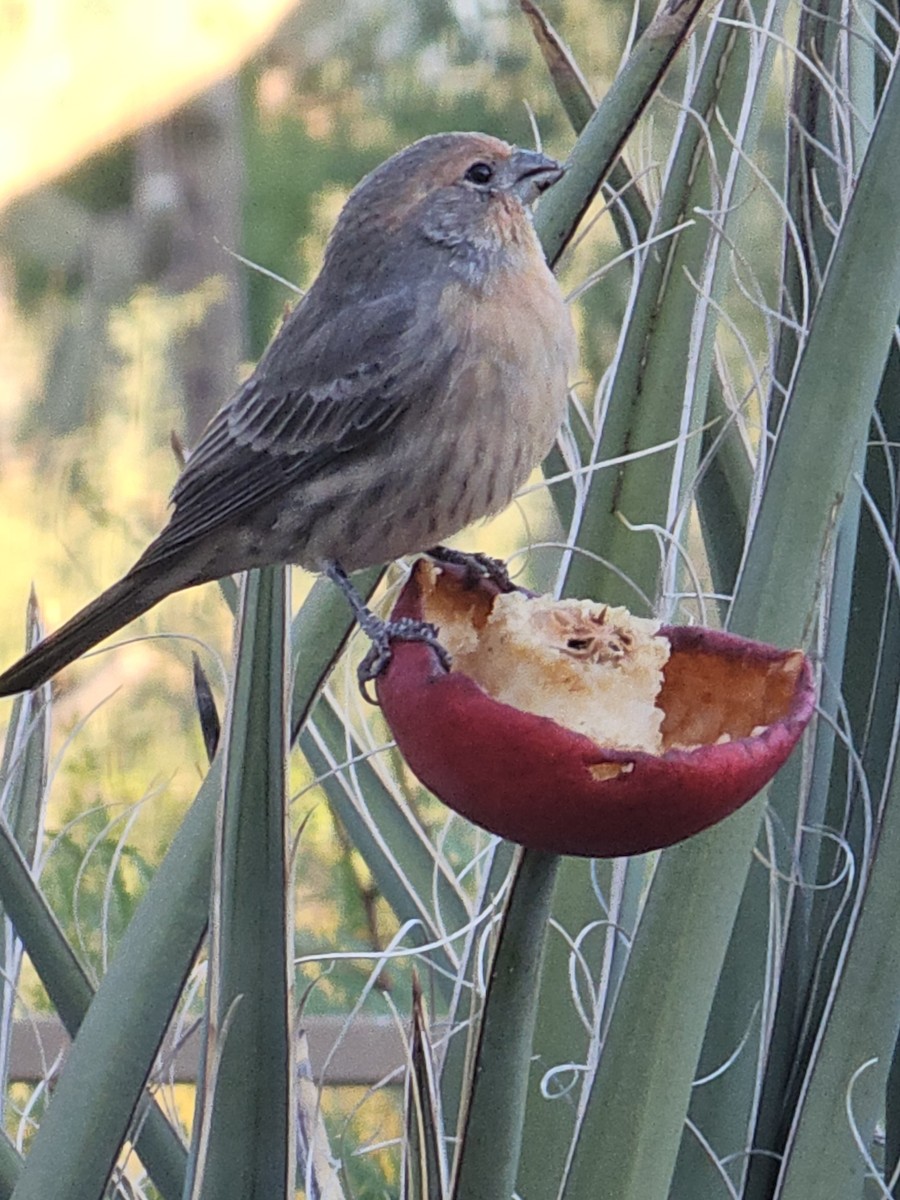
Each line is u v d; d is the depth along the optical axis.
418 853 6.30
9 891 4.83
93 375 21.88
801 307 5.60
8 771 5.85
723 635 3.95
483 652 4.09
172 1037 5.54
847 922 5.22
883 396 5.54
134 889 9.00
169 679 13.65
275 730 4.10
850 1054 4.68
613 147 5.40
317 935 9.45
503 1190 3.92
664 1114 4.36
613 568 5.26
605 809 3.35
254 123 21.69
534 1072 5.27
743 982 5.36
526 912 3.73
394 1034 7.32
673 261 5.32
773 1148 5.21
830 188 5.63
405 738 3.52
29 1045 7.31
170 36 22.34
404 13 19.95
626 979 4.40
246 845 4.12
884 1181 5.45
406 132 20.14
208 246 22.14
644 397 5.32
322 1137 5.12
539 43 5.58
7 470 20.28
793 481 4.61
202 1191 4.14
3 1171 4.76
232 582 6.55
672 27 5.09
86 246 22.45
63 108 22.56
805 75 5.56
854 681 5.66
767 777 3.45
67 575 16.77
